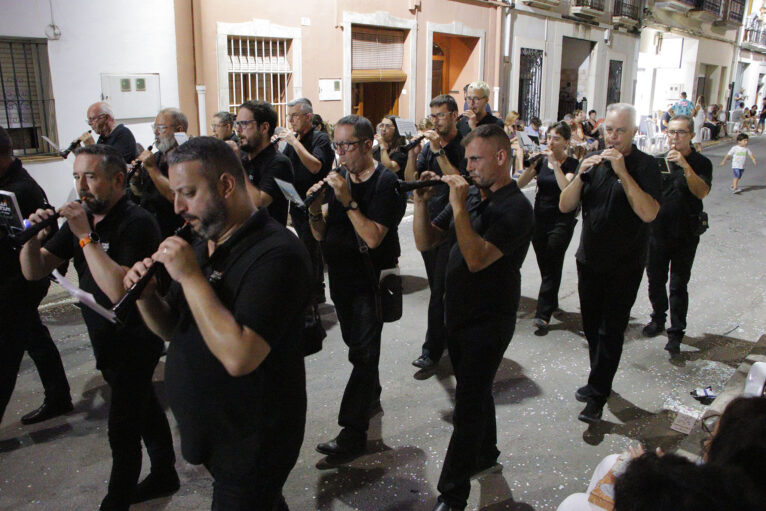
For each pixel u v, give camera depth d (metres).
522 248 2.81
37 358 3.75
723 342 5.25
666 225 4.81
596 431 3.82
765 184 14.59
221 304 1.81
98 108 5.38
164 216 4.78
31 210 3.37
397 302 3.38
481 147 2.69
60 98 7.58
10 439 3.62
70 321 5.39
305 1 10.41
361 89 12.56
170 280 2.20
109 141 5.40
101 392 4.20
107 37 7.91
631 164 3.62
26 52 7.28
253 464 1.96
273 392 1.97
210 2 9.10
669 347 4.94
